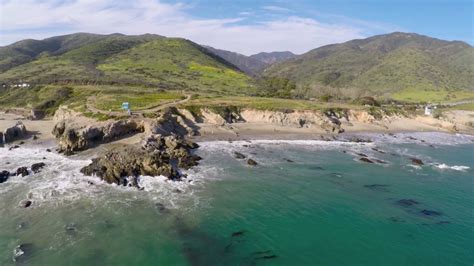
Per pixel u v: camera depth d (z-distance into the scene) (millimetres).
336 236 40938
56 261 34250
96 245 37094
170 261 34969
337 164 71062
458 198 53375
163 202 48469
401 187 57938
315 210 47875
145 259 35094
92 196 49719
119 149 67250
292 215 46125
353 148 87438
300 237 40531
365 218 45719
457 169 70188
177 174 58969
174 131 90062
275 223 43719
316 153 80188
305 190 55375
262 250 37625
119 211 45188
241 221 43906
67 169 61156
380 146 92938
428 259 36500
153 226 41562
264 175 62188
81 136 73938
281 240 39750
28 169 60344
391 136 109250
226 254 36656
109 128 79562
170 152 69812
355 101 158375
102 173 56594
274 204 49469
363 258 36562
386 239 40406
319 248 38312
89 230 40094
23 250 35969
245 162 70000
